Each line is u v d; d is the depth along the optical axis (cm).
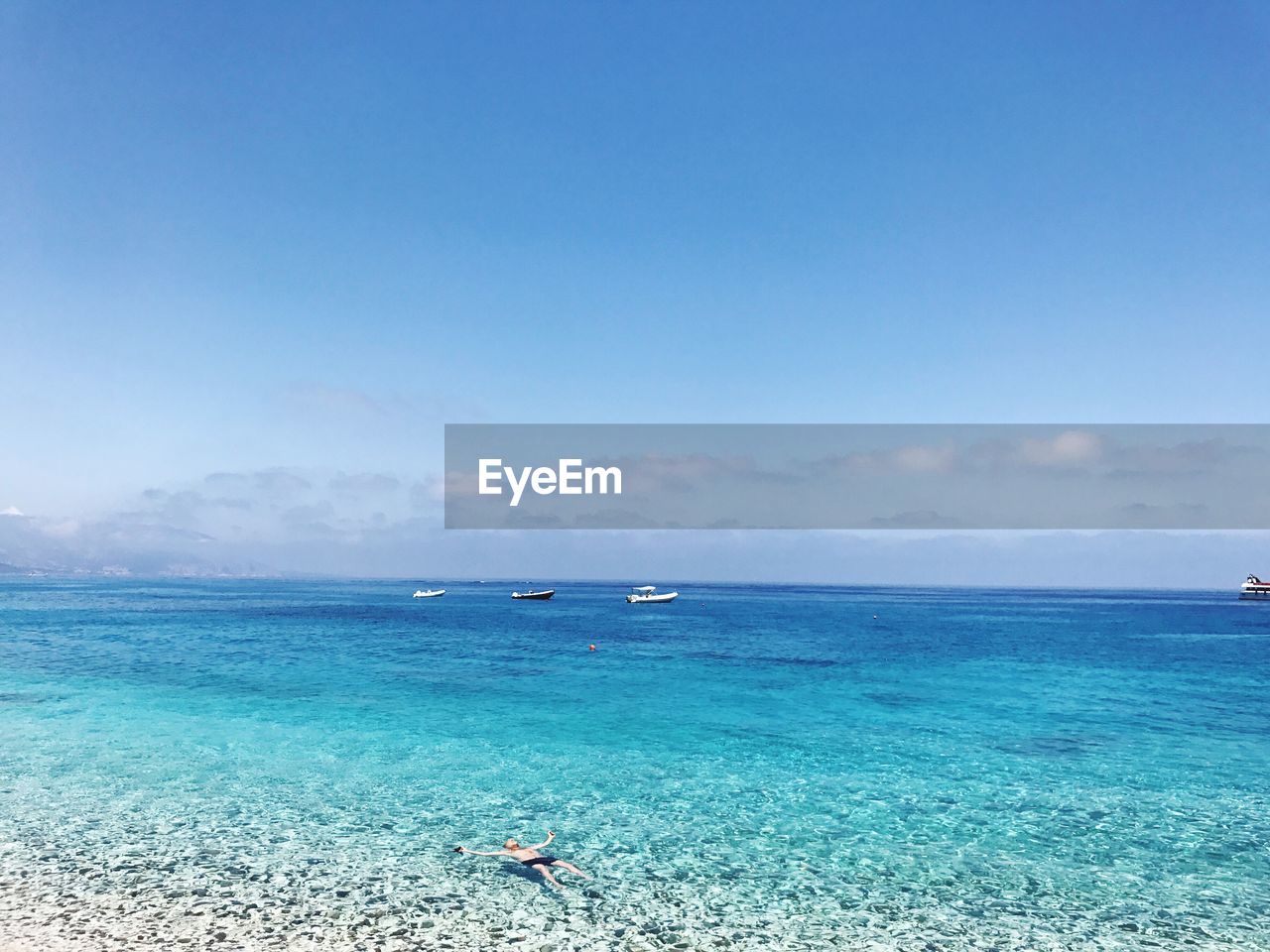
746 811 1603
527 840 1417
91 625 6400
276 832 1423
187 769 1862
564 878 1241
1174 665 4125
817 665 4022
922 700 2959
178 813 1522
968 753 2117
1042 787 1789
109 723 2373
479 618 8119
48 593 14875
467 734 2292
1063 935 1075
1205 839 1457
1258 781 1844
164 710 2584
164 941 992
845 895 1193
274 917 1070
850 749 2153
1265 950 1040
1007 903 1173
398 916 1084
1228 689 3284
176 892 1148
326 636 5594
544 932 1048
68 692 2919
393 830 1451
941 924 1102
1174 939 1067
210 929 1028
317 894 1150
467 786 1755
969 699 2988
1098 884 1250
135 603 10675
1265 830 1509
